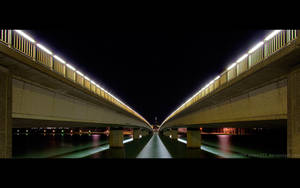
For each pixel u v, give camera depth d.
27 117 15.91
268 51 15.23
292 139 12.58
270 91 15.78
